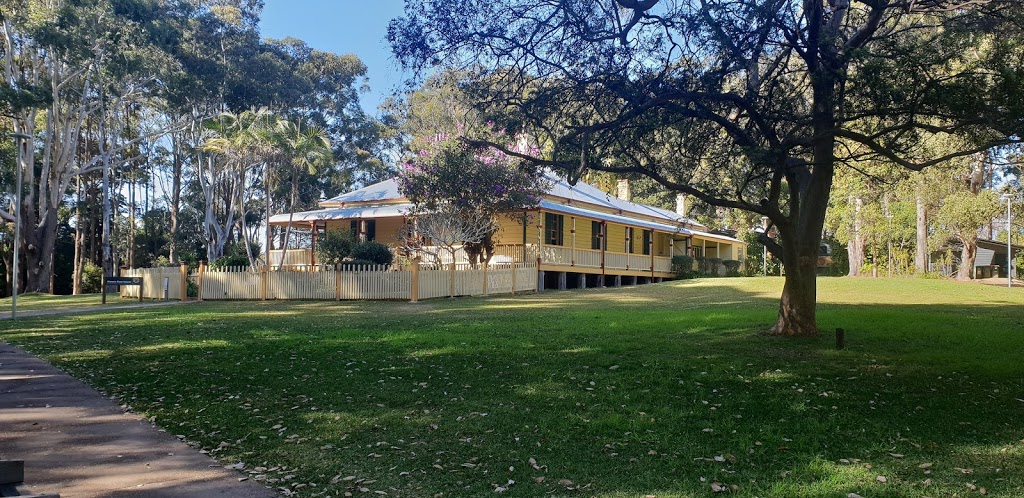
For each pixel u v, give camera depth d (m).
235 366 10.23
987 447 5.93
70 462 5.70
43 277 39.66
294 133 35.59
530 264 30.00
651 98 10.38
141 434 6.59
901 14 10.97
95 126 46.66
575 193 36.78
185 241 53.72
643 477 5.20
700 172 13.44
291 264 34.47
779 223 12.66
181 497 4.85
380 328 15.38
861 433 6.38
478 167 26.70
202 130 44.31
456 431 6.52
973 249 37.56
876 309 19.16
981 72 10.23
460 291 26.55
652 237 39.97
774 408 7.29
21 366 10.64
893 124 11.98
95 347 12.75
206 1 45.19
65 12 31.39
